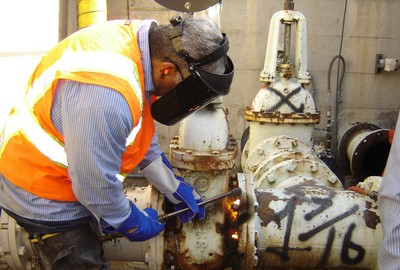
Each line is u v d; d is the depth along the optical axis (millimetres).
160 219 1820
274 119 3773
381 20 4828
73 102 1354
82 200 1426
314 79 4953
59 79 1405
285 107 3850
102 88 1345
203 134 1995
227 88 1541
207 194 2039
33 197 1536
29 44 3299
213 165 1959
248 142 4160
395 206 1693
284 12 3887
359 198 2234
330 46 4883
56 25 3922
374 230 2143
